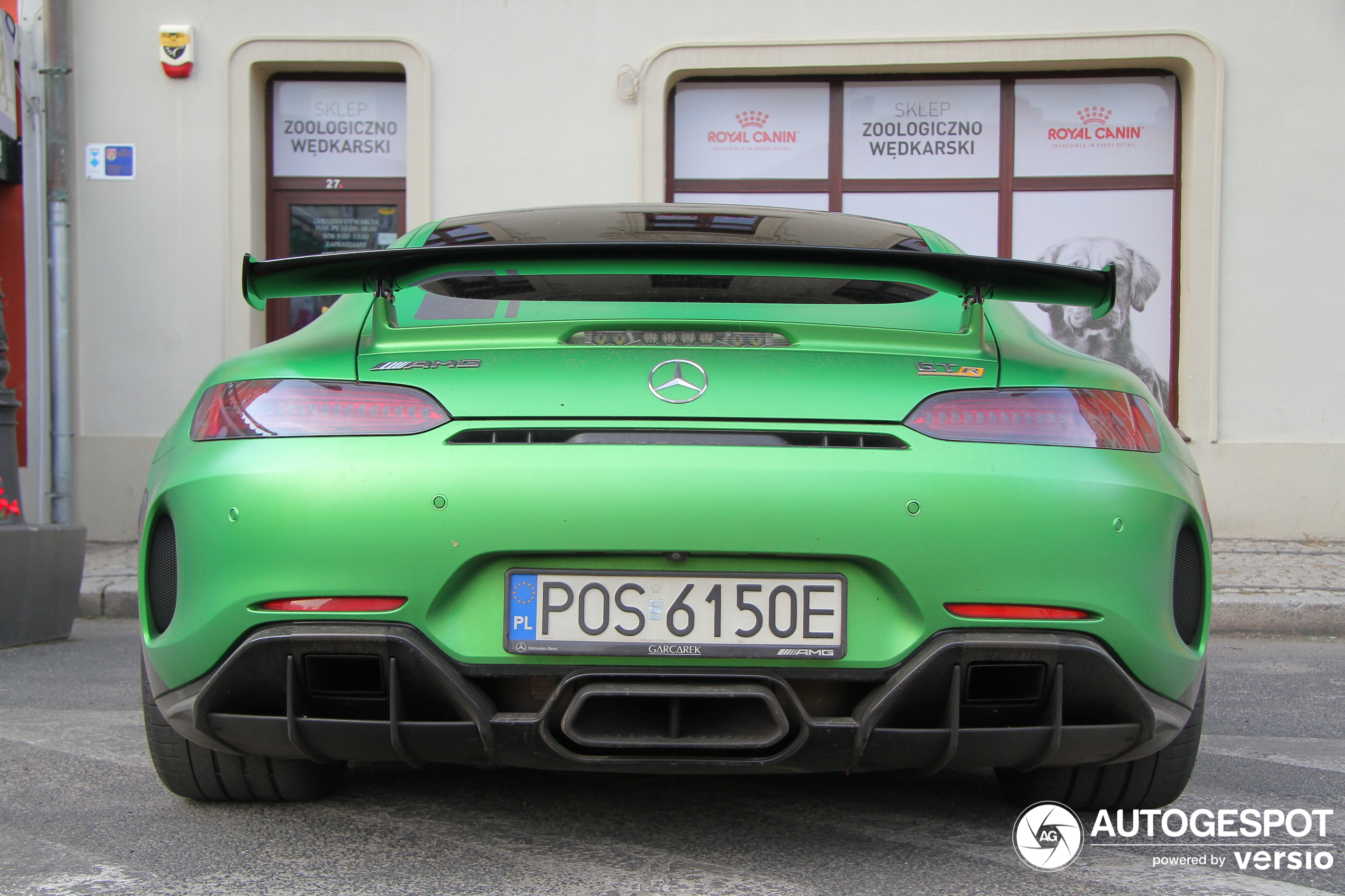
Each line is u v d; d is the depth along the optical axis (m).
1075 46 7.41
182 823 2.40
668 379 1.92
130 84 7.61
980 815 2.50
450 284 2.28
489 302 2.21
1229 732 3.45
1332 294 7.27
